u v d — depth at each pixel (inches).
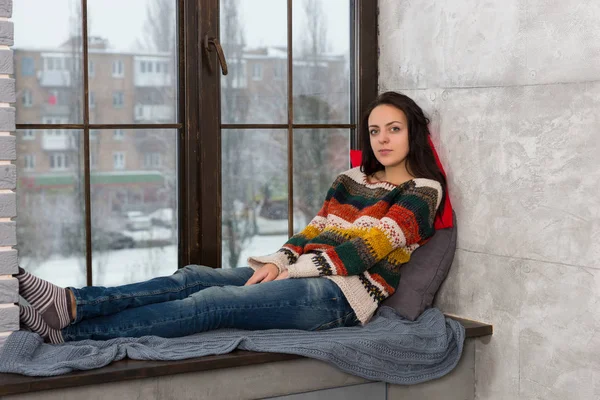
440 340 89.1
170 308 83.3
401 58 107.6
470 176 95.4
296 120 110.2
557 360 84.6
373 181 103.0
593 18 78.7
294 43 109.1
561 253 83.7
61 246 97.2
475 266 95.2
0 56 75.8
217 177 103.6
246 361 79.2
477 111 94.0
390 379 86.0
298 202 111.3
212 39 100.7
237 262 107.5
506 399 91.3
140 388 75.6
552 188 84.4
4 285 76.0
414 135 97.3
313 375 83.7
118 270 100.7
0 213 76.1
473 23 93.9
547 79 84.3
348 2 112.6
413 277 96.3
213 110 102.5
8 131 76.9
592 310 80.4
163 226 103.1
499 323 92.0
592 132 79.5
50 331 79.4
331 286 89.1
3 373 72.6
